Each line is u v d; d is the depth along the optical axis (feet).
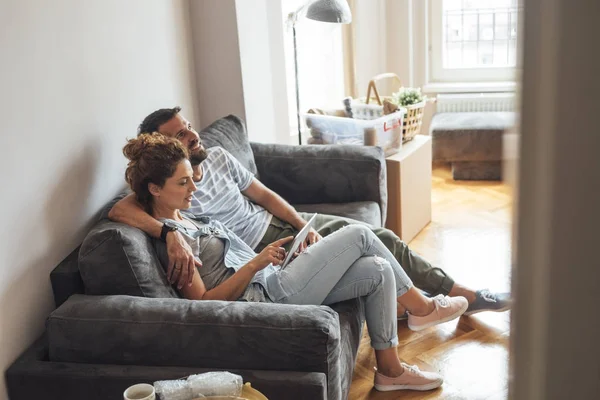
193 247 6.84
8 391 6.06
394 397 7.77
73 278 6.61
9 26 6.22
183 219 7.18
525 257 0.89
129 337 5.86
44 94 6.77
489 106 15.87
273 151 10.11
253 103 11.07
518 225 0.90
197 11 10.52
